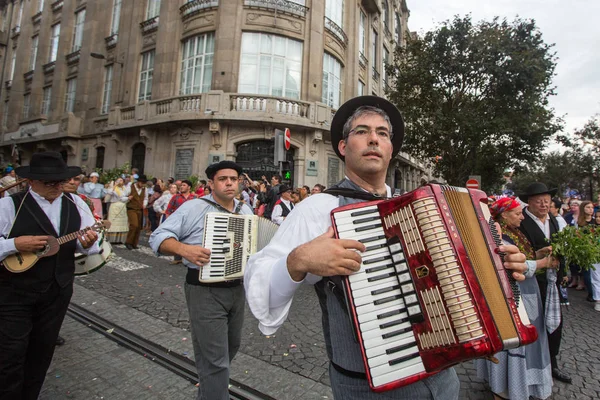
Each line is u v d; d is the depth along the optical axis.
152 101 14.59
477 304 0.97
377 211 1.11
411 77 13.77
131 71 16.53
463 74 12.55
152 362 3.09
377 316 0.98
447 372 1.23
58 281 2.32
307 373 2.97
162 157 14.76
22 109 23.66
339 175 14.99
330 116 14.12
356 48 17.17
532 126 12.34
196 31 14.38
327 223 1.22
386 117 1.41
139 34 16.61
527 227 3.20
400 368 0.96
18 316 2.14
